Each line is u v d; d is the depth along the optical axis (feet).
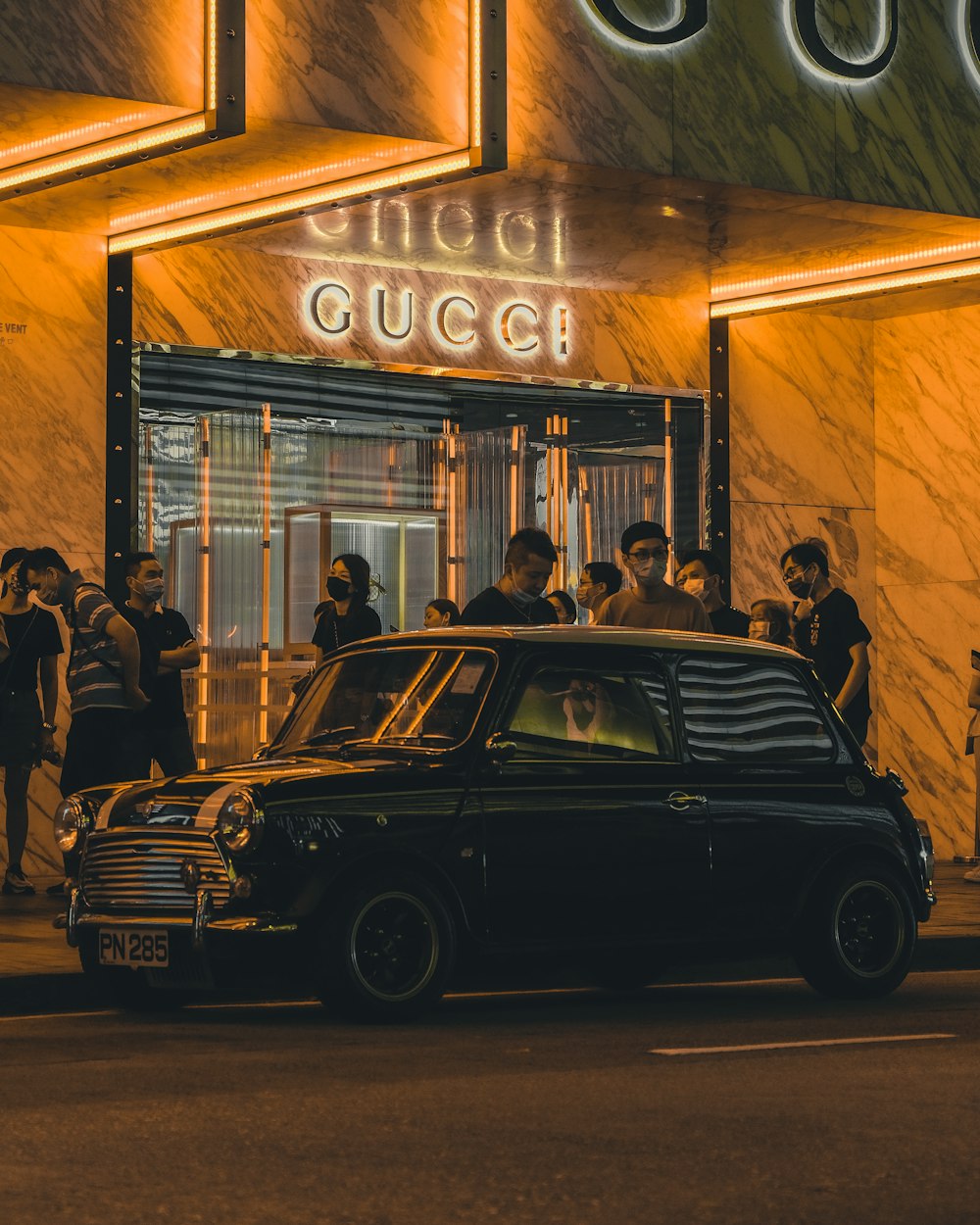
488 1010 36.70
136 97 48.78
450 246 64.39
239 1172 21.33
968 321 74.69
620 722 37.01
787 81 58.65
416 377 68.08
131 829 35.27
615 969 41.50
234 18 49.39
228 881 33.63
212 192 56.59
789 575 53.67
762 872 37.63
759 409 74.43
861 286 68.23
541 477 70.28
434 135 52.54
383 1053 30.17
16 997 37.11
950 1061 29.27
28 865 60.59
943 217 61.21
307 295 66.18
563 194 57.72
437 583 68.13
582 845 35.81
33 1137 23.20
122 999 36.63
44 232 61.46
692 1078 27.61
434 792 34.78
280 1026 33.81
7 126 50.75
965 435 74.64
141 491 63.21
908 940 39.19
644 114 55.98
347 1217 19.40
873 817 39.14
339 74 51.08
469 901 34.81
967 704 69.00
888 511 76.79
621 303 71.82
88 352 61.93
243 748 64.54
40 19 47.73
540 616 45.24
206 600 64.08
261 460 65.36
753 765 38.17
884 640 76.59
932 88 61.36
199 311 64.28
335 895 33.86
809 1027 33.68
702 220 61.11
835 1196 20.40
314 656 65.92
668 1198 20.26
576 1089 26.61
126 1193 20.39
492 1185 20.75
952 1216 19.62
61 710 61.31
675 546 72.64
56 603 51.03
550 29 54.70
